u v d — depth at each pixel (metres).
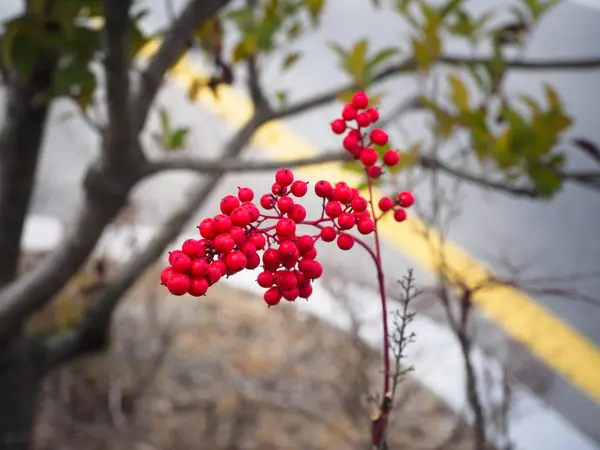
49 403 1.01
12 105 0.62
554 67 0.69
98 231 0.60
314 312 1.12
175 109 1.88
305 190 0.28
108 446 0.92
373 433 0.32
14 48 0.51
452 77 0.58
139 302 1.26
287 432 0.94
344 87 0.68
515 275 0.95
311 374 1.06
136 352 1.10
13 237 0.69
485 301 1.17
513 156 0.58
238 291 1.36
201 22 0.56
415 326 0.98
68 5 0.51
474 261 1.35
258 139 1.73
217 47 0.63
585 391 1.07
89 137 1.84
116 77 0.48
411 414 0.91
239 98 2.00
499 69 0.63
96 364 1.07
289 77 1.99
